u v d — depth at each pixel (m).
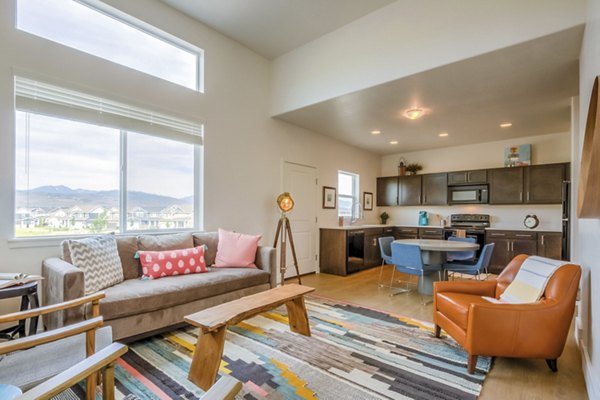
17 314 1.48
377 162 7.35
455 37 2.81
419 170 6.88
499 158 5.89
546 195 5.14
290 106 4.25
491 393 1.76
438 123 4.76
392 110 4.18
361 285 4.42
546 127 4.92
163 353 2.19
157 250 2.96
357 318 2.98
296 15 3.46
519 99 3.71
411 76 3.12
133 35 3.15
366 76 3.43
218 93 3.85
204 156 3.70
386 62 3.26
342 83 3.65
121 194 3.07
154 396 1.69
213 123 3.79
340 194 6.22
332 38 3.77
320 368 2.01
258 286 3.19
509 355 1.95
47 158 2.61
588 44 2.08
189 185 3.65
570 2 2.28
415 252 3.59
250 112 4.25
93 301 1.79
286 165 4.82
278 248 4.66
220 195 3.87
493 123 4.72
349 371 1.97
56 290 2.02
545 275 2.09
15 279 2.05
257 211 4.34
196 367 1.78
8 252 2.34
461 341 2.06
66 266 2.09
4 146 2.33
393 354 2.21
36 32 2.54
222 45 3.89
